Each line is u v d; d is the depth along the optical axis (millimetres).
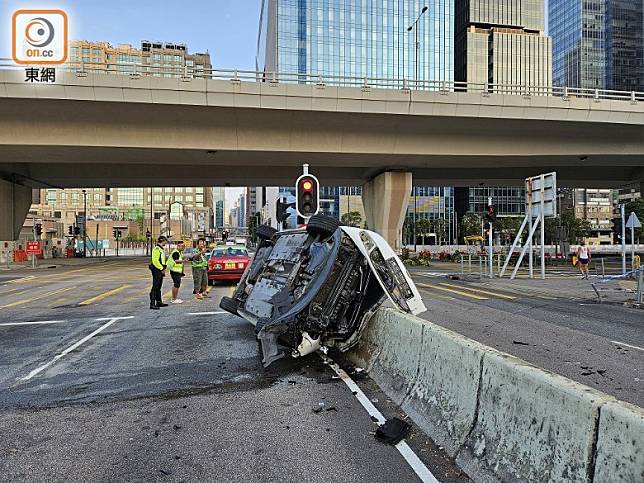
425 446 4016
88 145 28172
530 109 31438
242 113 29172
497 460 3342
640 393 5383
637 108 32469
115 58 145125
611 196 136500
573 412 2838
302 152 31375
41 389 5730
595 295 15625
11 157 30953
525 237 84750
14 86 25578
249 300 8164
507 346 7855
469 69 114375
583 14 137625
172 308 12367
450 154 32906
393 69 94688
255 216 103125
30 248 34000
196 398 5355
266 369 6500
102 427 4539
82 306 12875
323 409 4945
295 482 3449
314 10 91688
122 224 108188
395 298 6797
